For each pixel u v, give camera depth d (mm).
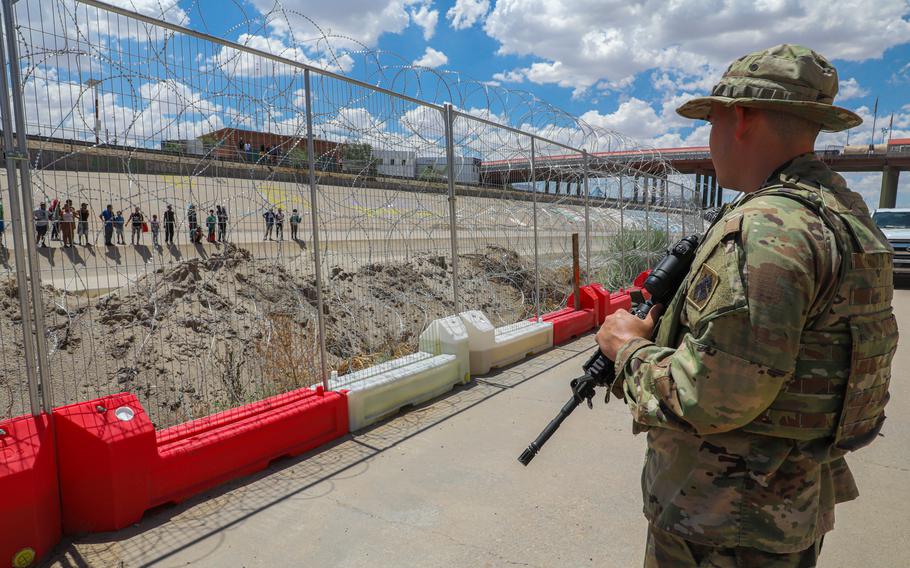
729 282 1145
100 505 3080
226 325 5781
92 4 3035
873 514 3287
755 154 1349
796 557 1293
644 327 1447
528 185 7605
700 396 1152
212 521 3221
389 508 3359
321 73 4293
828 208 1182
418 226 5500
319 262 4414
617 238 11977
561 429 4578
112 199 3283
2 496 2643
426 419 4840
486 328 6223
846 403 1184
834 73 1305
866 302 1182
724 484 1267
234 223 3885
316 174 4406
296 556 2889
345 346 6488
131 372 5512
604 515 3268
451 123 5723
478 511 3318
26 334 2900
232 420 3859
